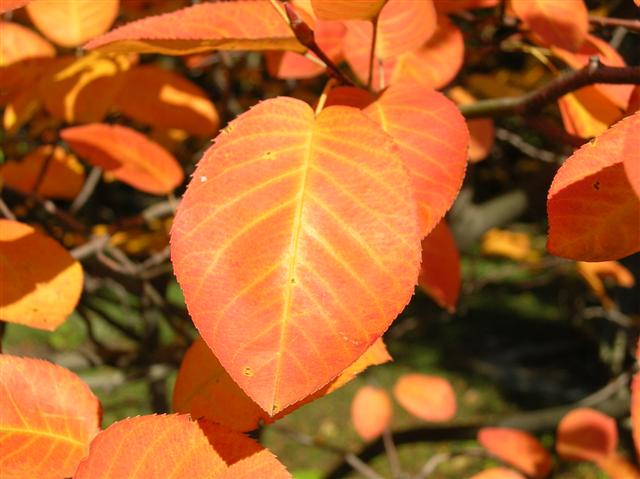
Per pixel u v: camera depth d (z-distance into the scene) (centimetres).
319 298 26
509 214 87
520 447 64
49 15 40
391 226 26
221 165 27
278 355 25
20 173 57
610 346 104
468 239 87
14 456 29
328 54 37
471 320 283
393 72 37
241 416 30
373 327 26
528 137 105
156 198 172
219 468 27
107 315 80
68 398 30
